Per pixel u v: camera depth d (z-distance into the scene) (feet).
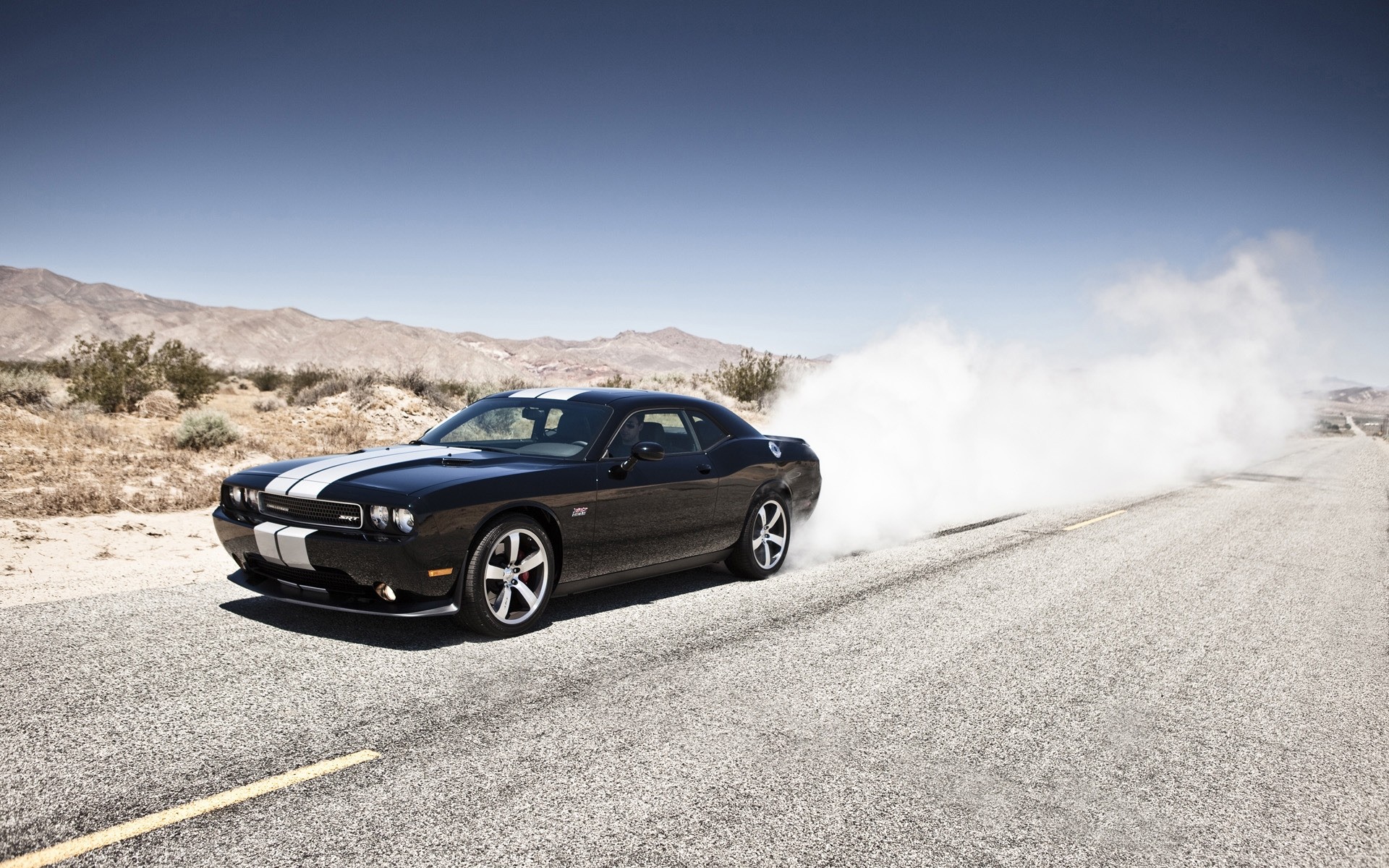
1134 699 14.93
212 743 11.25
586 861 8.86
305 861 8.57
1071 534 32.48
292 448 49.60
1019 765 11.98
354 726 12.01
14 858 8.39
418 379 79.82
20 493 30.19
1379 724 14.25
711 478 20.51
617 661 15.39
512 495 16.22
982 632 18.63
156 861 8.46
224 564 22.31
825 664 15.88
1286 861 9.76
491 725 12.30
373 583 15.02
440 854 8.85
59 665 13.89
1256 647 18.52
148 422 63.57
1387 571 27.76
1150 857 9.66
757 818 10.02
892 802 10.62
